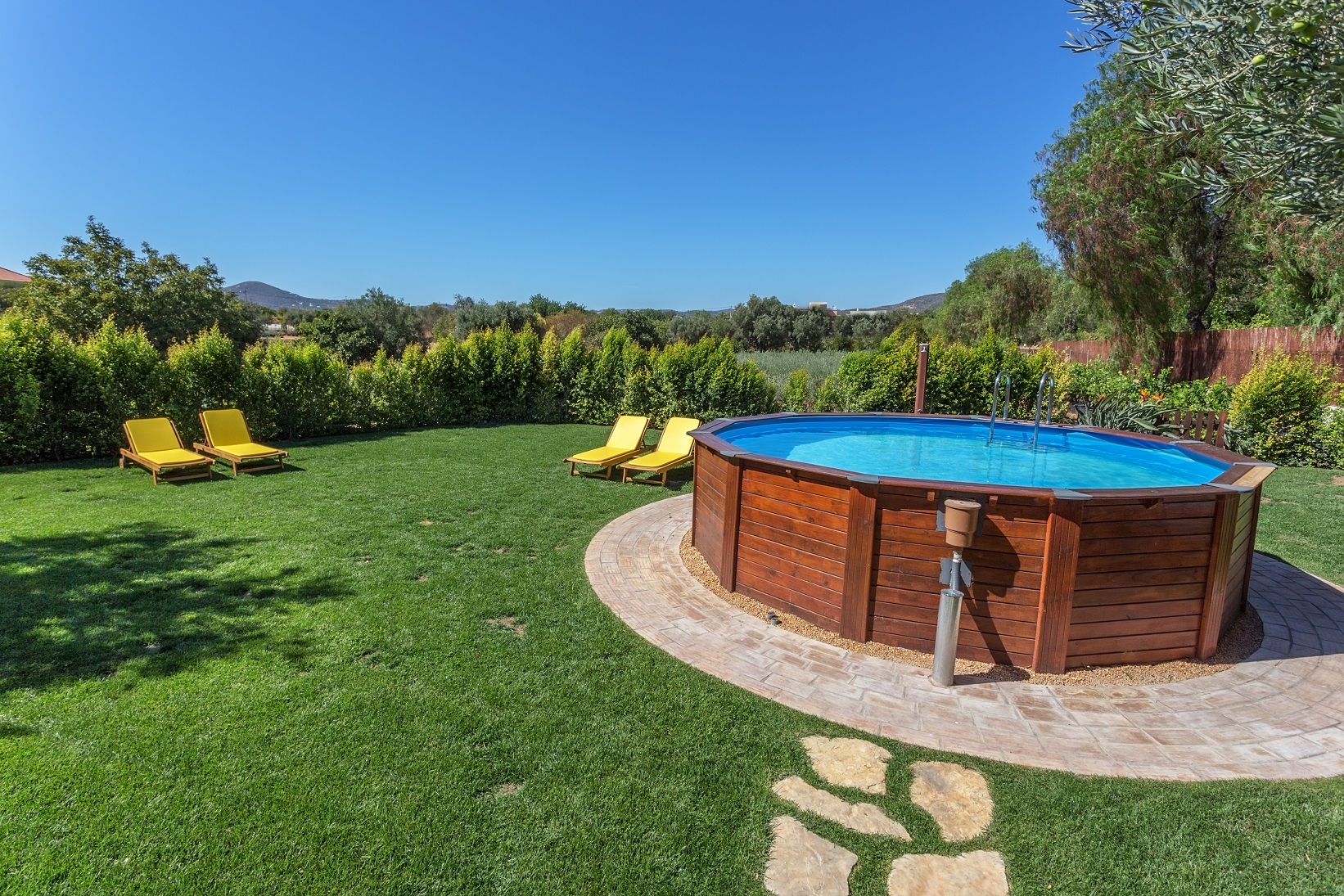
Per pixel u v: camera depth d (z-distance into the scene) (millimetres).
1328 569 5938
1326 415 10773
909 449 8242
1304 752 3223
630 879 2355
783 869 2418
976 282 37969
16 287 29094
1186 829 2660
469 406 16031
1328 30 2943
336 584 5125
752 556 5062
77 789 2713
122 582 5035
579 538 6586
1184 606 4098
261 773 2854
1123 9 3779
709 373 14930
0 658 3805
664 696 3629
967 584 3705
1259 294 16141
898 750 3184
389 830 2551
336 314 40000
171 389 11297
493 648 4133
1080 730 3387
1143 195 13859
